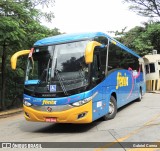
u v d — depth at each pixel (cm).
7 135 1001
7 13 1591
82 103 933
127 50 1534
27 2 1797
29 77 1016
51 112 948
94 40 1016
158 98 1931
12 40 1484
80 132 982
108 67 1151
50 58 1002
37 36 1695
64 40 1016
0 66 1934
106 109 1107
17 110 1672
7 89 1981
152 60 2602
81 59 970
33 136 962
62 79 956
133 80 1631
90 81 958
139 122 1091
